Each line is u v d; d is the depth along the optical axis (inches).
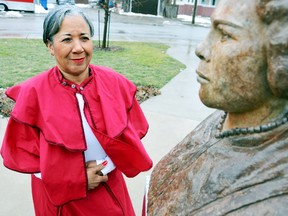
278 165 24.4
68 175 67.9
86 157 72.7
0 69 256.8
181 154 35.9
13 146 72.4
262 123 27.7
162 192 33.2
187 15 1015.0
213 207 25.6
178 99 210.8
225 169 27.0
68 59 68.1
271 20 23.3
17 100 71.4
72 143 67.6
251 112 28.3
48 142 66.6
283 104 26.9
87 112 71.1
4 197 111.1
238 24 24.9
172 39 501.0
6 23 528.1
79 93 71.4
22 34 438.0
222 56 26.0
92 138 71.4
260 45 24.4
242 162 26.5
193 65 320.2
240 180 25.6
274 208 22.4
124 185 84.7
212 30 27.4
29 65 275.6
